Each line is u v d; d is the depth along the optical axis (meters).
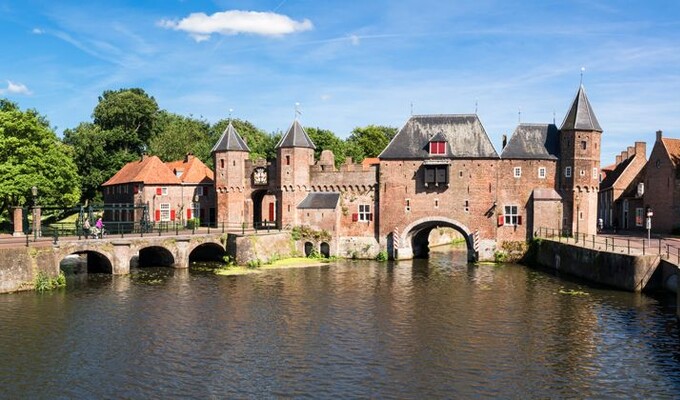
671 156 50.41
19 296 33.19
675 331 26.78
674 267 32.81
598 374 21.56
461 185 50.72
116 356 23.38
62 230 45.28
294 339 25.89
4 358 22.94
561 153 50.31
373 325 28.20
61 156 55.75
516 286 37.81
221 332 26.88
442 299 33.84
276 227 55.12
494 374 21.66
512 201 50.34
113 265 40.50
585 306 31.67
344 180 53.28
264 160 56.06
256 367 22.28
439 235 68.06
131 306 31.44
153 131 86.06
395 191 51.94
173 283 38.28
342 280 40.19
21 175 49.00
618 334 26.41
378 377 21.33
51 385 20.33
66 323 27.83
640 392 19.88
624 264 35.38
